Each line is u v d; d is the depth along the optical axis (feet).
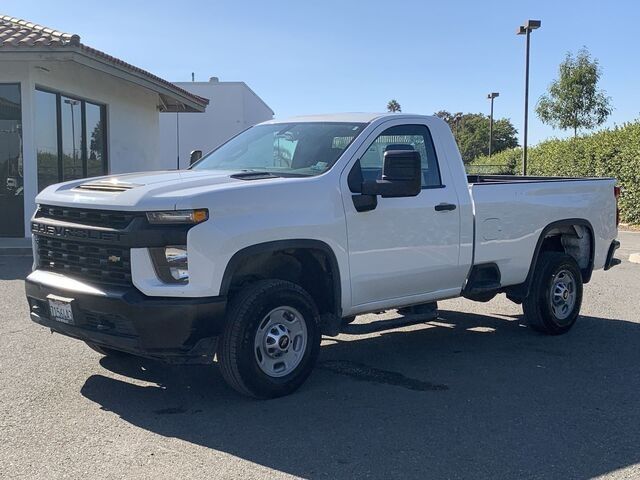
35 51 42.06
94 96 55.01
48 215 17.66
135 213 15.49
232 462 13.67
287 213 16.92
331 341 23.88
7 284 31.76
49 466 13.34
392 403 17.31
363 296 18.90
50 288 16.88
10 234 46.55
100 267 16.17
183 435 15.01
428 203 20.07
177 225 15.40
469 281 21.76
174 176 18.07
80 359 20.43
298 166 19.07
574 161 78.95
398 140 20.26
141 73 53.26
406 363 21.12
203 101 71.67
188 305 15.33
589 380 19.51
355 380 19.24
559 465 13.79
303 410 16.67
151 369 19.69
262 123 22.84
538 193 23.63
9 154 46.11
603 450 14.56
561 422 16.15
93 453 13.98
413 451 14.35
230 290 17.48
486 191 21.89
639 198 65.62
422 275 20.16
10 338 22.49
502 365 20.98
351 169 18.61
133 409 16.55
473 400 17.65
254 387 16.80
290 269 18.65
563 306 24.88
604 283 35.96
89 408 16.55
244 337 16.40
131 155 63.26
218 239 15.58
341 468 13.50
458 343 23.70
